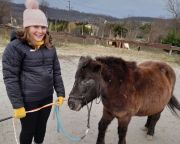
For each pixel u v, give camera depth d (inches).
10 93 125.3
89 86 143.8
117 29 1255.5
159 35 1194.6
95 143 193.5
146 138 211.2
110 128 220.4
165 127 238.2
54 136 198.4
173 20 1400.1
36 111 136.9
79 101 143.5
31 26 125.0
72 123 225.6
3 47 621.6
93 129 217.0
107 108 163.0
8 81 125.0
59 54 605.6
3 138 190.5
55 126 214.5
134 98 164.1
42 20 125.8
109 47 842.2
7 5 1375.5
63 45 766.5
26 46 126.9
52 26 1204.5
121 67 157.9
